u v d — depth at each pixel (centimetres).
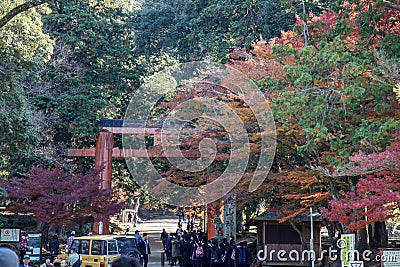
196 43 3334
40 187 2547
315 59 1633
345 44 1700
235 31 3034
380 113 1575
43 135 3028
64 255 2116
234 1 3119
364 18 1695
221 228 2834
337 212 1579
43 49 2358
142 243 2342
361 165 1370
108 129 2898
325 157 1791
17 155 2686
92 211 2631
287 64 1870
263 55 2041
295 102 1608
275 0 2969
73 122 3291
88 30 3644
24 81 3131
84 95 3409
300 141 1923
